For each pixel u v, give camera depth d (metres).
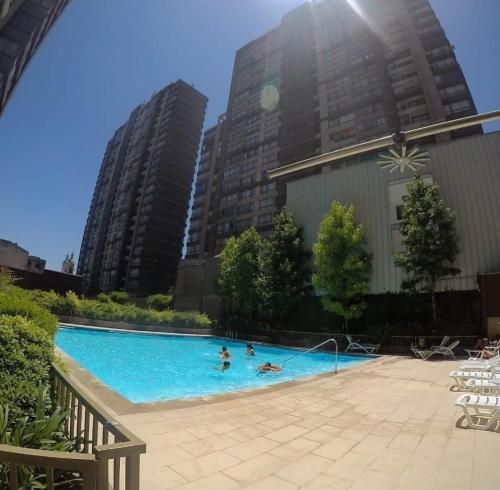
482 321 18.19
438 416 5.48
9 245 47.34
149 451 3.71
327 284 21.86
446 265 20.16
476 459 3.63
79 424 2.97
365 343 18.88
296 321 26.03
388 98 48.50
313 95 57.75
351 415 5.56
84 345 17.94
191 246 74.50
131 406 5.30
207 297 37.69
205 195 76.62
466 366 8.94
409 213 19.48
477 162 20.92
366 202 24.95
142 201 91.44
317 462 3.60
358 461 3.63
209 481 3.09
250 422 5.00
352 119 51.31
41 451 1.69
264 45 73.19
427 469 3.40
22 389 3.22
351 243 22.12
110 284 89.56
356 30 56.22
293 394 7.06
